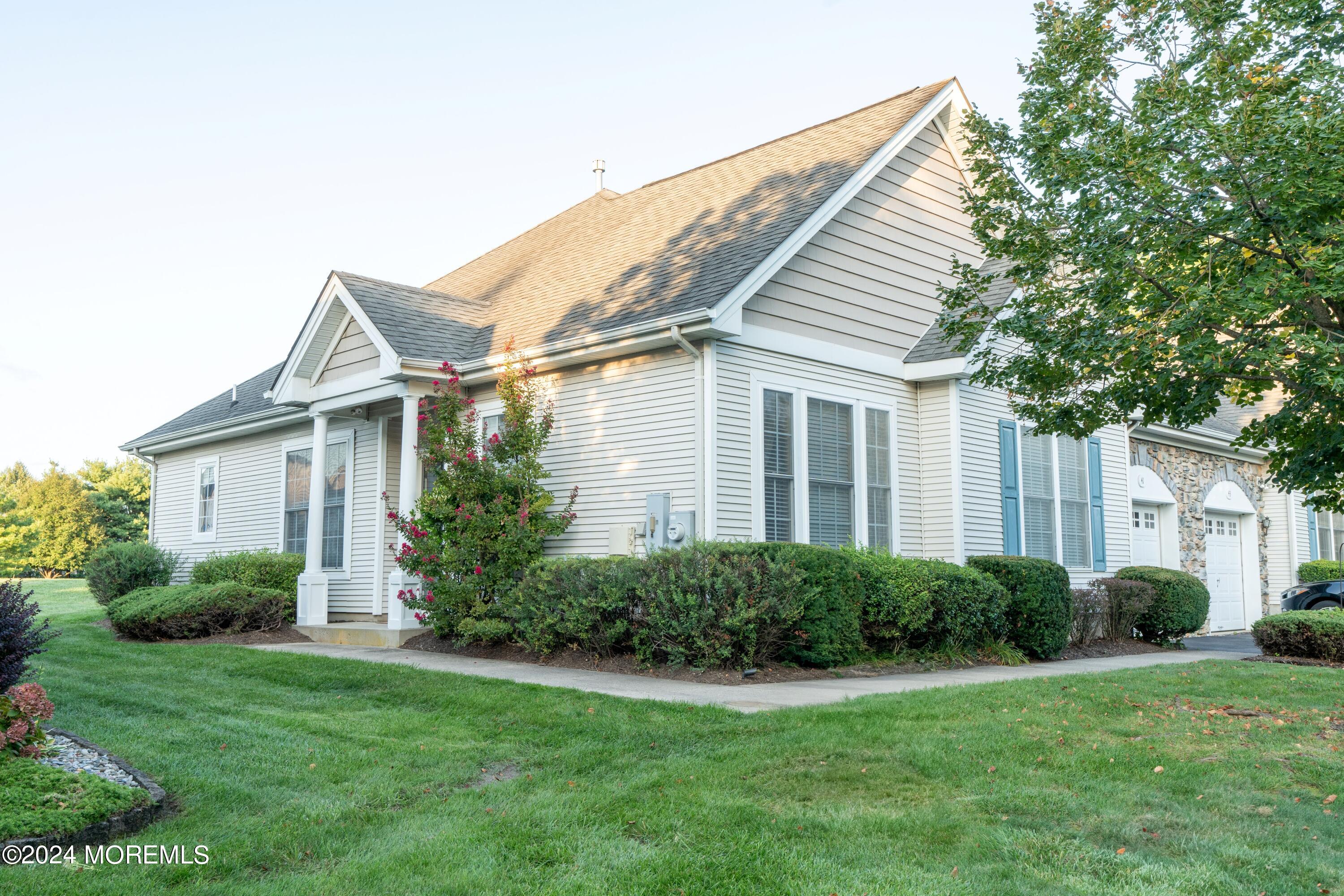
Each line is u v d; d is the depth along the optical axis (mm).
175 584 18672
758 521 11023
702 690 8484
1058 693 8367
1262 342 7723
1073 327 8883
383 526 15008
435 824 4910
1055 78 9094
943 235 14117
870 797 5262
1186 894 3973
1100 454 15992
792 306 11758
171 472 21281
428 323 13859
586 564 10312
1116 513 16281
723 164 15875
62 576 47156
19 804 4727
